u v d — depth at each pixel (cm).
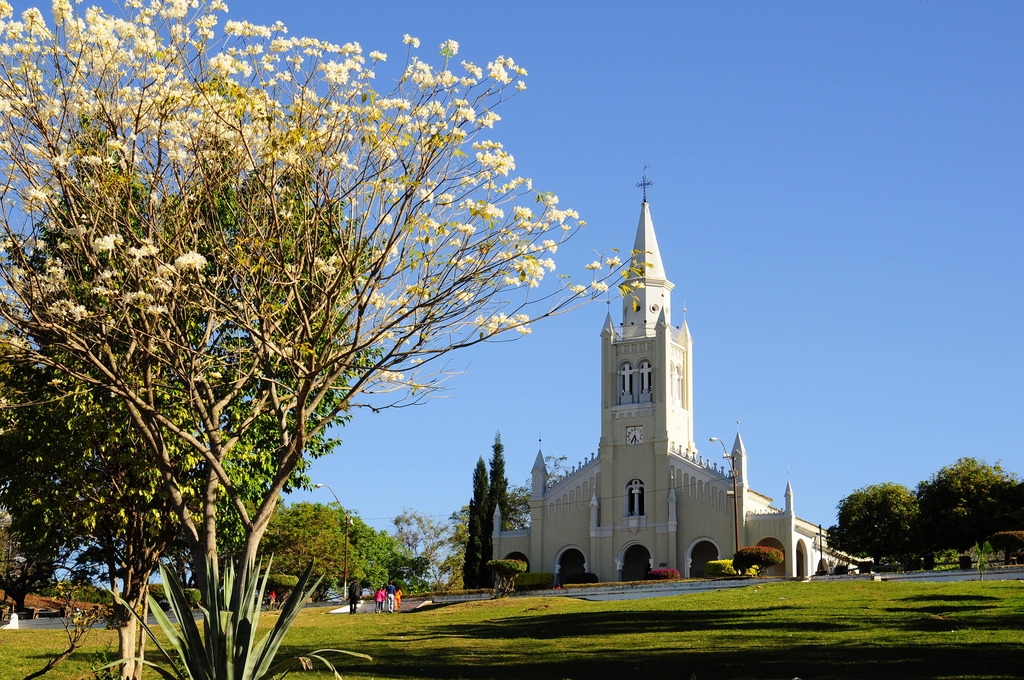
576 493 9444
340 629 3891
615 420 9375
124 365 1719
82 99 1550
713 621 3416
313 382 1639
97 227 1585
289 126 1616
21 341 1627
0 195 1539
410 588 10688
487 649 3070
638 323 9600
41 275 1650
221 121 1584
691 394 9731
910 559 8025
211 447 1714
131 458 2269
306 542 8619
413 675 2564
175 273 1544
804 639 2845
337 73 1620
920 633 2820
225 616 1522
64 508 2372
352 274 1611
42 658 2867
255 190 1672
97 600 2708
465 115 1631
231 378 1973
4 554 3753
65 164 1505
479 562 9756
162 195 1625
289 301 1697
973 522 7750
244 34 1609
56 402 2197
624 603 4419
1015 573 4966
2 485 2436
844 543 8406
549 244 1664
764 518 8512
